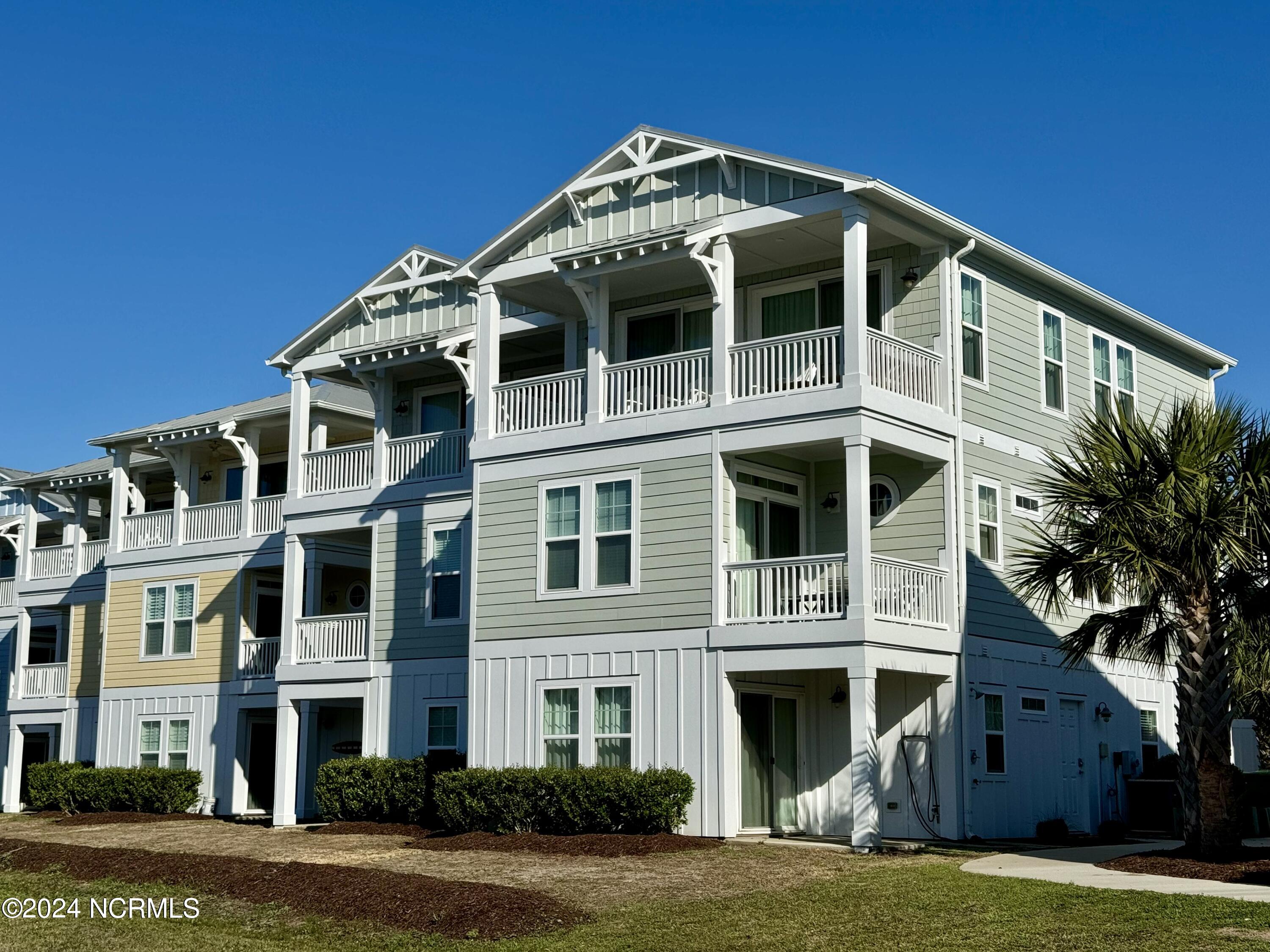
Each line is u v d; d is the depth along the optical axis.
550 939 14.20
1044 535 19.53
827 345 21.45
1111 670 25.92
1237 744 29.30
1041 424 24.56
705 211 22.47
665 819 20.23
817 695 22.75
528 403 23.84
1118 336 27.41
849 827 22.00
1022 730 22.97
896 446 20.94
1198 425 17.31
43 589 38.81
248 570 32.75
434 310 28.00
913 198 21.19
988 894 15.01
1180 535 16.66
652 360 22.53
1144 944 12.45
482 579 23.62
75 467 41.94
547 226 24.30
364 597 32.50
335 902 16.38
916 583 21.16
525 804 20.89
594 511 22.59
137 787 30.88
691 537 21.52
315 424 32.25
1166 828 25.11
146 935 15.67
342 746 29.89
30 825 29.16
